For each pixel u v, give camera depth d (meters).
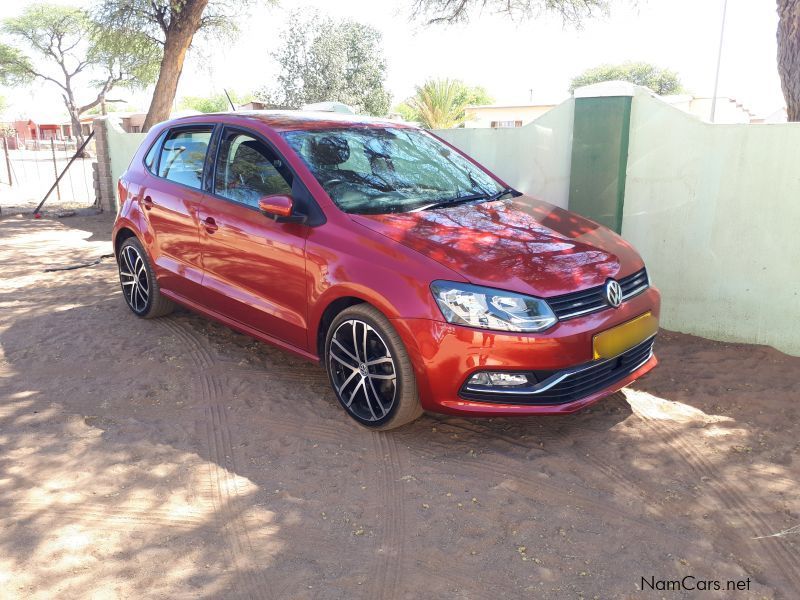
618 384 3.83
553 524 3.09
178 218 5.05
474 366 3.44
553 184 6.68
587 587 2.68
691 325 5.83
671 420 4.14
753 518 3.15
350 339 3.92
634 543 2.96
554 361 3.43
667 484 3.43
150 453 3.71
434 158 4.94
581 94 6.05
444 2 11.10
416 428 4.00
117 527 3.06
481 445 3.81
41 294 6.88
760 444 3.84
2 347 5.30
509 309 3.40
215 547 2.93
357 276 3.72
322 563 2.83
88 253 9.15
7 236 10.59
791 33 6.14
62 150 42.78
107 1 14.73
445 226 3.93
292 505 3.24
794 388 4.60
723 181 5.45
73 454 3.69
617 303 3.70
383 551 2.90
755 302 5.46
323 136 4.59
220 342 5.35
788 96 6.25
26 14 46.75
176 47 13.70
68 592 2.63
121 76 30.80
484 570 2.78
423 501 3.27
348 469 3.56
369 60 30.11
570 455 3.70
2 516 3.13
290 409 4.23
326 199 4.07
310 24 28.39
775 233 5.27
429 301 3.48
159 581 2.71
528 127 6.74
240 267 4.53
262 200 4.00
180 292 5.23
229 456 3.69
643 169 5.93
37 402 4.33
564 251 3.81
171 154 5.41
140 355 5.09
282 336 4.37
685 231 5.73
